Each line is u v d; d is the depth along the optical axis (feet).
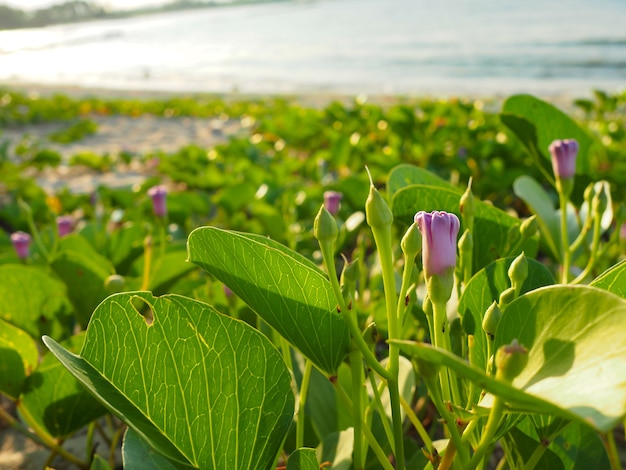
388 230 0.65
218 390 0.73
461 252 0.88
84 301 1.50
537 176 2.90
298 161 3.86
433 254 0.65
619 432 1.57
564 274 1.17
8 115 10.03
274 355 0.74
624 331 0.52
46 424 1.22
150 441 0.64
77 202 3.53
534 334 0.59
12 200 4.33
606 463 0.96
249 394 0.74
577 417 0.44
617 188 2.37
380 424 1.02
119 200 3.22
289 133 5.19
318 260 2.11
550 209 1.38
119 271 2.04
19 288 1.43
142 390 0.70
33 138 8.56
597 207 1.12
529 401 0.48
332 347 0.74
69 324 1.64
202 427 0.72
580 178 1.36
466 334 0.83
